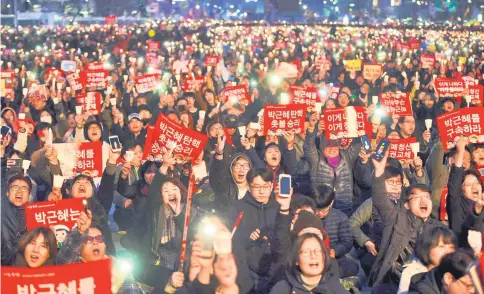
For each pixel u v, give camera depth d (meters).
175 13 156.62
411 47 56.75
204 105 24.61
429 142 19.94
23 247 8.81
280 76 28.52
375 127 16.55
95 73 27.67
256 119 21.41
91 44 63.34
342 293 8.27
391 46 64.38
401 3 173.38
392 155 14.56
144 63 46.16
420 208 10.12
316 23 136.75
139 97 23.36
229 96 23.77
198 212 10.37
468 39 89.50
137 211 12.45
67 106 24.38
